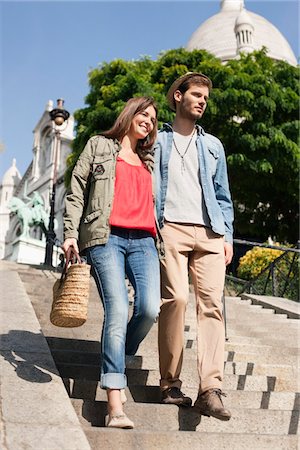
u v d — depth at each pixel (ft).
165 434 9.88
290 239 67.36
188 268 12.72
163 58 62.64
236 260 65.51
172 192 12.57
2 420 8.72
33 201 76.18
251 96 55.62
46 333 17.72
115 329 10.35
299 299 35.55
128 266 11.26
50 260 45.91
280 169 58.18
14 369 10.96
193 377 14.06
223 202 13.20
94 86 63.41
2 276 24.36
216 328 11.71
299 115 60.13
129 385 12.41
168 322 11.74
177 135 13.23
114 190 11.43
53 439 8.36
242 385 13.98
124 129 12.17
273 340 20.94
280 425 11.95
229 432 11.02
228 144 59.16
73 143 61.57
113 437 9.58
